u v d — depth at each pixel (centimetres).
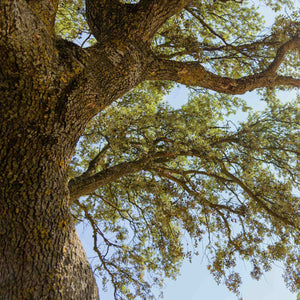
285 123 631
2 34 235
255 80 479
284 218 538
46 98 272
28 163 271
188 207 558
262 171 622
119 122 545
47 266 252
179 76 405
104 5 376
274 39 586
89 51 314
